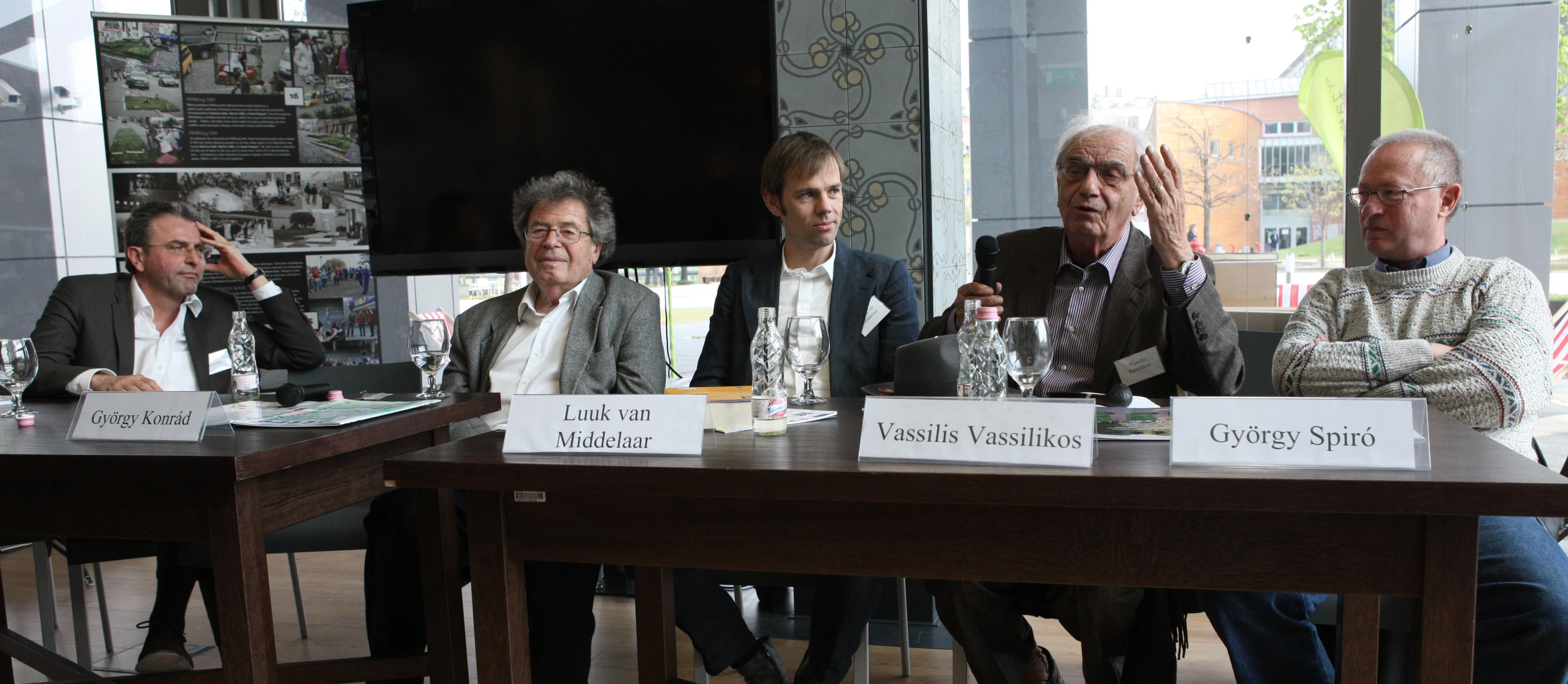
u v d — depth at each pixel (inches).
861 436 50.9
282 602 127.5
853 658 81.6
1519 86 109.3
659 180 127.0
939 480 46.5
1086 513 47.7
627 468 50.6
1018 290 91.2
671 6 123.9
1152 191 77.7
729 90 123.4
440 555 76.1
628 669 102.4
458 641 77.8
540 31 127.9
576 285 97.6
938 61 122.6
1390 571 44.9
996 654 71.7
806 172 103.7
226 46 144.9
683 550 53.7
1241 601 67.6
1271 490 42.9
